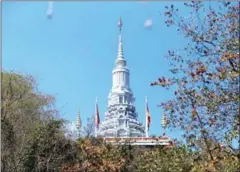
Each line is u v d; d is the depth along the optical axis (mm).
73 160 33094
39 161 31016
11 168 29578
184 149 22031
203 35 17875
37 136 31719
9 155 29672
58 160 32188
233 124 17297
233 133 17156
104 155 33406
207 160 18688
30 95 35031
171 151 23641
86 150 33281
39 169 30953
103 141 35750
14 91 33875
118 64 93000
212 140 17641
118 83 90625
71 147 33438
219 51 17609
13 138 30359
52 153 32031
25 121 32312
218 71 17328
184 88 18094
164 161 24500
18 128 31172
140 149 35938
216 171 17828
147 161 28734
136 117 86375
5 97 32156
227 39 17422
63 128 34531
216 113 17516
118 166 32906
